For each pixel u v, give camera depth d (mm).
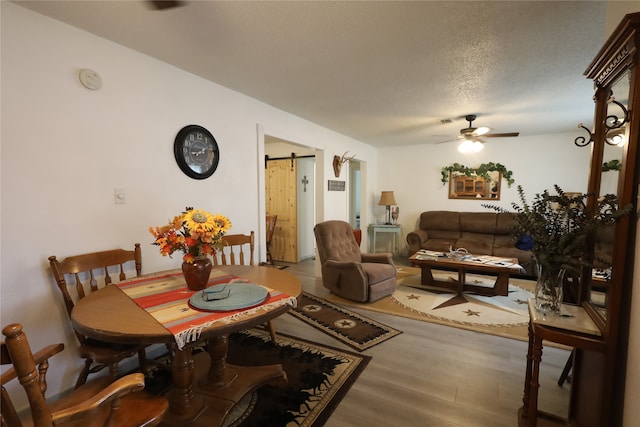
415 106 3451
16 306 1657
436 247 5121
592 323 1361
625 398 1177
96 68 1938
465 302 3512
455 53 2178
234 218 2967
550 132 4957
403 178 6332
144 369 2088
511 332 2762
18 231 1650
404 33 1903
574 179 4996
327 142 4625
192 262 1635
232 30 1871
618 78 1291
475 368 2193
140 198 2207
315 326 2889
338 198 5016
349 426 1647
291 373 2123
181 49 2125
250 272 2068
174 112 2410
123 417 1124
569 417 1594
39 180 1719
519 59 2266
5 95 1587
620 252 1177
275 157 5730
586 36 1934
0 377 894
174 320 1281
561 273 1475
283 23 1792
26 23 1646
